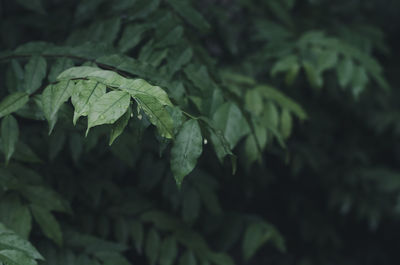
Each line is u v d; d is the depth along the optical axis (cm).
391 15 348
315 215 299
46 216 150
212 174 223
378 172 307
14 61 143
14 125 129
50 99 113
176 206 190
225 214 221
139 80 107
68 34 202
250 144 154
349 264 321
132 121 117
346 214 327
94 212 188
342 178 305
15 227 144
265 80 235
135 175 211
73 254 161
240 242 267
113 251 165
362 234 354
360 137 333
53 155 166
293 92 259
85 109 103
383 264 348
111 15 174
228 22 222
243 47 241
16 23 208
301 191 297
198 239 190
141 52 155
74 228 175
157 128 105
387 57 353
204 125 119
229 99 154
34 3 182
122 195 191
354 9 285
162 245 183
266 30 223
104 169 192
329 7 272
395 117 312
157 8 167
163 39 156
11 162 152
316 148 279
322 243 294
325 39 207
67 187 180
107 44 140
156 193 213
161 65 161
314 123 277
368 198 307
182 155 113
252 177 242
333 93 262
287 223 297
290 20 236
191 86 150
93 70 114
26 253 119
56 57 136
